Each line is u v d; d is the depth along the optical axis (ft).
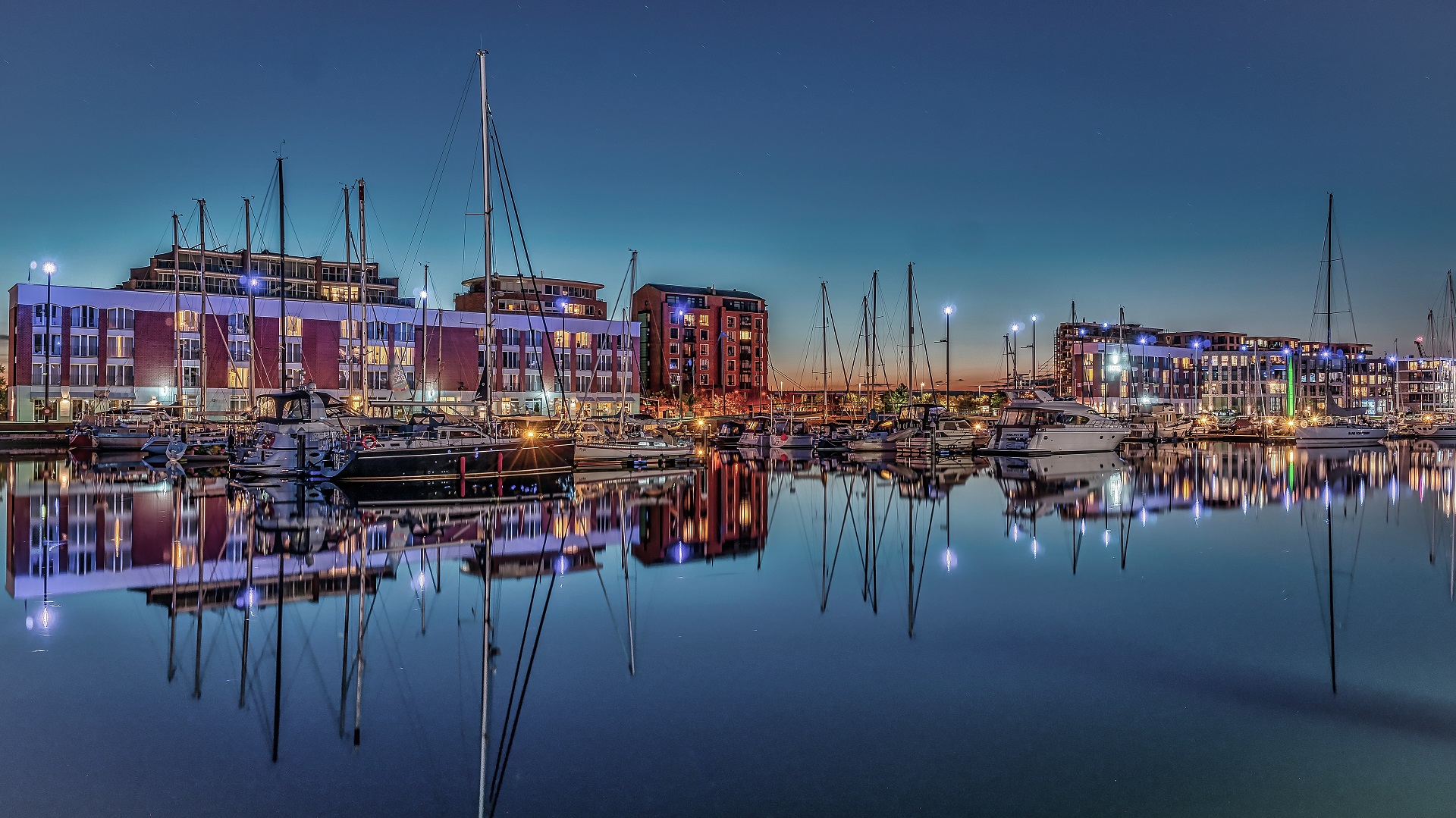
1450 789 31.50
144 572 69.62
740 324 562.25
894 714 38.47
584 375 404.98
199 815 29.89
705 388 539.70
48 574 68.54
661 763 33.65
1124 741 35.68
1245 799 30.86
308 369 336.49
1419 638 50.14
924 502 124.98
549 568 72.13
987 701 40.01
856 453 260.42
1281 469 191.11
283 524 96.84
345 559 75.15
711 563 74.79
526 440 153.38
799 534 92.38
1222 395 553.23
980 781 32.17
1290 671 44.32
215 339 321.52
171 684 42.55
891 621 54.29
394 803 30.73
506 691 41.47
